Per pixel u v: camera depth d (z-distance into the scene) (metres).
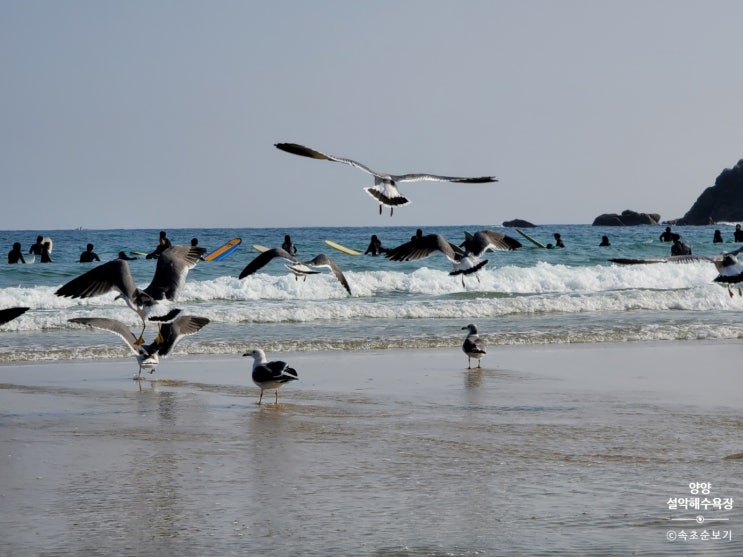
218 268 43.03
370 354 21.22
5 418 13.89
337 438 12.57
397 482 10.33
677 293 31.98
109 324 14.72
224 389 16.59
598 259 48.38
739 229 65.06
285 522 8.90
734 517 9.04
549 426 13.34
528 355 21.03
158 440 12.44
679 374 18.22
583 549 8.12
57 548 8.18
